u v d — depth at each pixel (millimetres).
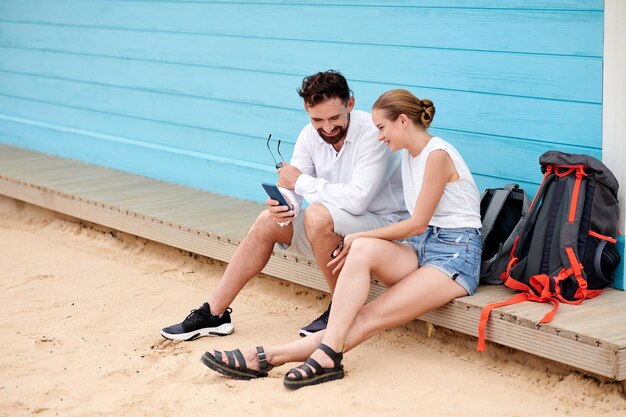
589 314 4289
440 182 4445
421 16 5621
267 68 6715
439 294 4465
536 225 4516
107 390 4367
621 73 4598
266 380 4391
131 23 7781
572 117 4930
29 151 9164
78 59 8438
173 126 7582
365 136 4746
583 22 4809
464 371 4461
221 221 6234
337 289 4332
